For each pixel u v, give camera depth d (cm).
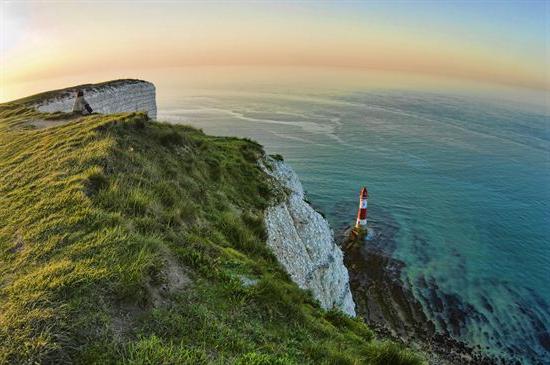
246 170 2475
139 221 1092
